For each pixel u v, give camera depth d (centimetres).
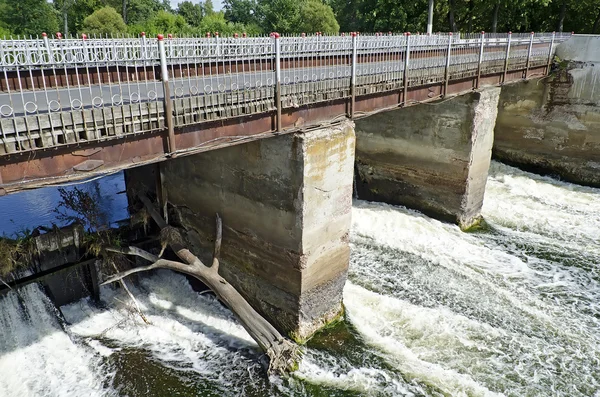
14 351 1192
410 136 2081
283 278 1314
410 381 1168
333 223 1317
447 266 1697
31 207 1872
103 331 1313
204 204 1483
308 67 1280
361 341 1319
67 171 795
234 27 5266
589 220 2148
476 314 1439
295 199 1207
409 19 4153
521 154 2791
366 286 1583
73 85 1105
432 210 2114
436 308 1460
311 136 1164
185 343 1291
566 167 2636
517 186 2545
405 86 1518
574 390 1155
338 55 1295
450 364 1230
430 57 1625
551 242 1948
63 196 1656
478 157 1984
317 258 1294
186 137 957
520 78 2281
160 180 1609
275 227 1282
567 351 1288
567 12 3725
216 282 1279
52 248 1362
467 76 1848
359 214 2041
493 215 2208
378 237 1898
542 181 2642
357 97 1355
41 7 5831
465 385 1154
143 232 1592
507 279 1648
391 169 2194
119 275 1290
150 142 899
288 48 1158
